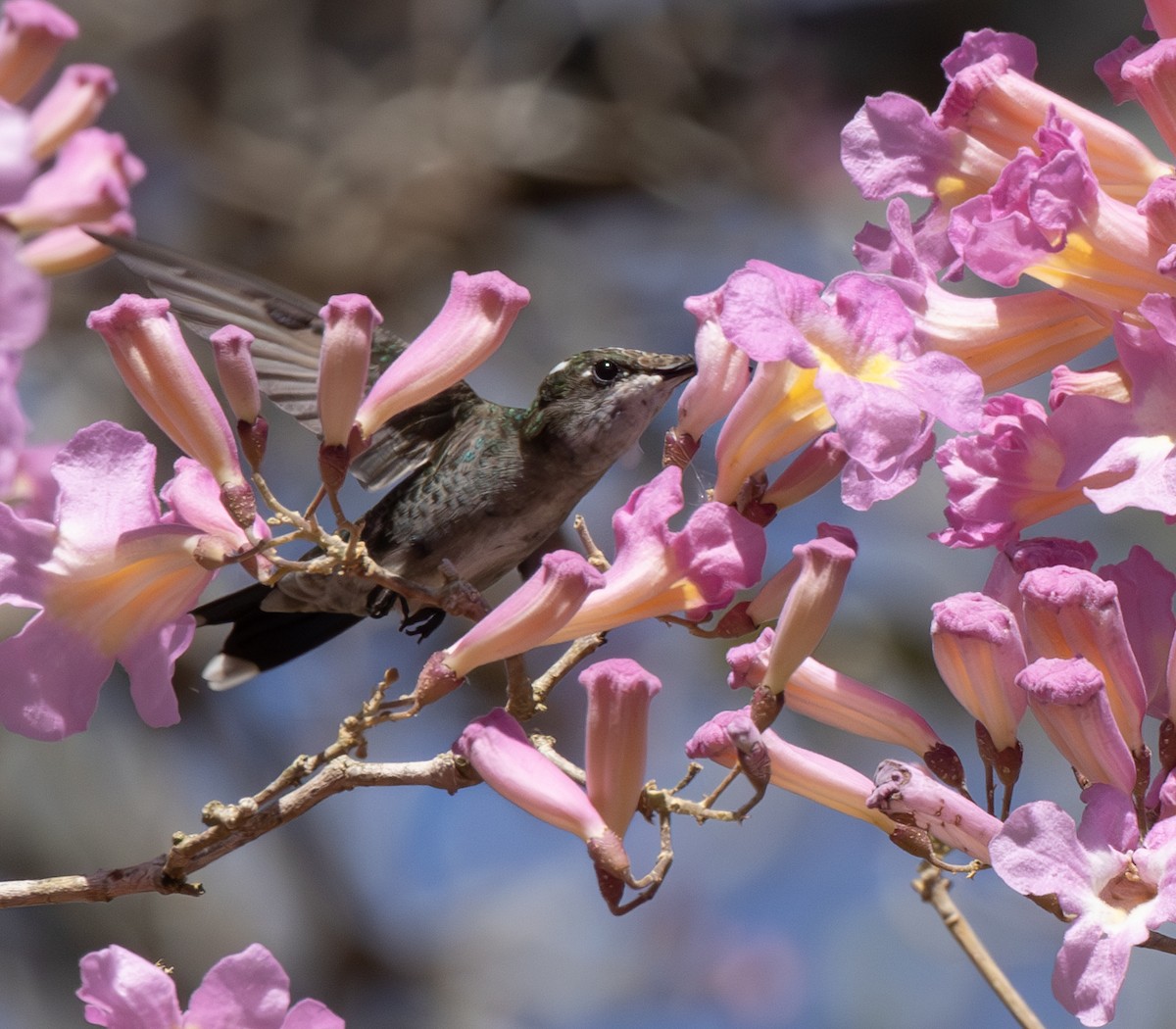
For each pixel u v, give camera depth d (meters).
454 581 4.93
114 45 17.59
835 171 18.55
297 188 17.81
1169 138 4.89
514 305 5.12
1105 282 4.63
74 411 15.13
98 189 6.38
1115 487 4.41
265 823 4.85
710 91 18.80
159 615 4.82
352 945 16.67
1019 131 4.99
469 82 18.44
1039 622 4.67
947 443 5.06
